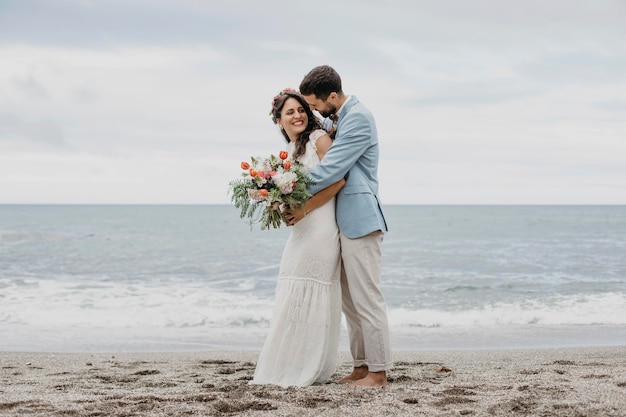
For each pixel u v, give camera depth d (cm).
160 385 402
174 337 821
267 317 981
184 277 1653
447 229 4384
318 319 373
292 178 353
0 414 294
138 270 1827
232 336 832
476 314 1029
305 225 375
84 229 4334
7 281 1496
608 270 1816
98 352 692
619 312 1034
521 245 2831
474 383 378
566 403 300
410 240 3219
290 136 392
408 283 1538
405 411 295
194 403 316
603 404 295
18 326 902
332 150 364
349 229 366
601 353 639
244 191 369
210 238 3416
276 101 391
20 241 3042
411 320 970
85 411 300
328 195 368
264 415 290
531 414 286
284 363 373
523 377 399
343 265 386
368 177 378
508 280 1595
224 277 1653
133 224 5247
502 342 780
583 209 12950
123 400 326
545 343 768
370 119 372
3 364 561
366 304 368
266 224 374
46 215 7969
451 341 791
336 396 327
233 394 332
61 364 563
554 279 1606
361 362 396
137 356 638
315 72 373
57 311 1029
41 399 333
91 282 1505
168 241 3123
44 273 1722
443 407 304
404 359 602
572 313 1030
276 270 1819
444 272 1812
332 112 384
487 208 14488
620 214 8344
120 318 973
